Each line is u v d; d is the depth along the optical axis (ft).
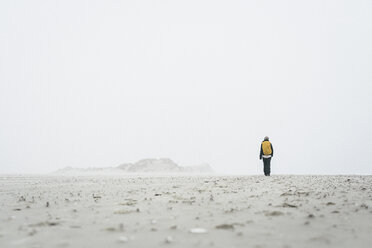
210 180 55.31
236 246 14.47
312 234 16.65
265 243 14.97
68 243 14.93
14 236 16.37
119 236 16.34
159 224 19.21
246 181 49.24
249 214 22.15
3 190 41.81
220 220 20.22
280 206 25.03
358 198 28.60
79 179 71.56
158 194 33.58
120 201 29.25
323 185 39.91
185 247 14.33
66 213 23.26
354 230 17.49
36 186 48.47
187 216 21.70
